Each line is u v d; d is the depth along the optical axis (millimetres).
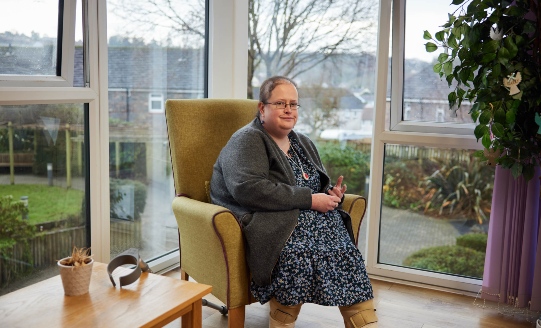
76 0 2369
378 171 3047
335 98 3225
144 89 2863
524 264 2629
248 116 2645
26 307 1573
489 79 2420
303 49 3260
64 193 2457
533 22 2369
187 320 1728
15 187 2240
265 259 2076
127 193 2840
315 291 2057
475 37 2412
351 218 2396
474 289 2889
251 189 2105
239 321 2143
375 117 3016
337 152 3275
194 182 2463
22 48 2219
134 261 1829
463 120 2916
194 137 2477
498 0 2400
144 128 2898
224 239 2059
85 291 1676
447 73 2559
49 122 2346
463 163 2904
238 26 3195
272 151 2236
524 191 2604
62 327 1460
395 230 3111
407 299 2826
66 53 2357
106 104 2551
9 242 2240
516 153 2461
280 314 2105
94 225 2572
